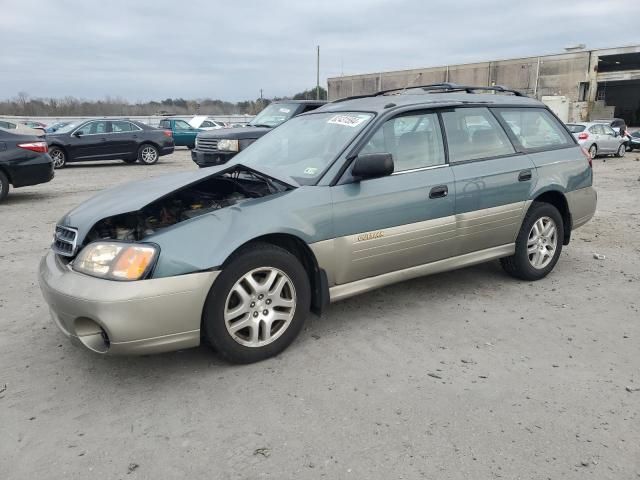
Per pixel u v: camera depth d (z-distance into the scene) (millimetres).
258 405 2969
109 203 3512
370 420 2811
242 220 3314
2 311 4371
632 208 9180
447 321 4109
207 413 2902
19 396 3088
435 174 4164
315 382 3207
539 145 5012
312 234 3541
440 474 2400
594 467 2443
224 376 3293
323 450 2576
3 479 2406
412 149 4148
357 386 3154
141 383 3227
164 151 18297
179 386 3184
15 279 5203
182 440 2674
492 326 4012
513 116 4891
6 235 7070
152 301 2979
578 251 6203
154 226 3635
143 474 2432
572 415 2846
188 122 27188
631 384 3166
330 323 4074
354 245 3740
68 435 2725
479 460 2492
